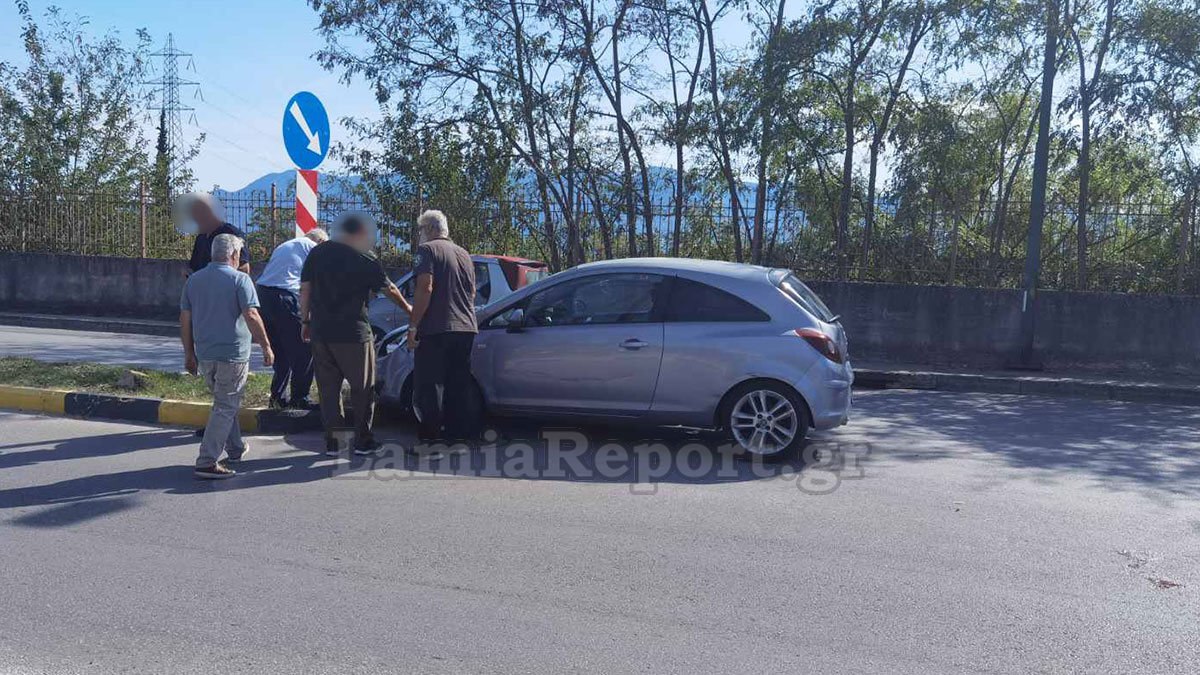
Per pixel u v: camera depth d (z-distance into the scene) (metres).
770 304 7.84
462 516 6.00
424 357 7.60
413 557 5.24
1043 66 14.48
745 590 4.87
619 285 8.13
